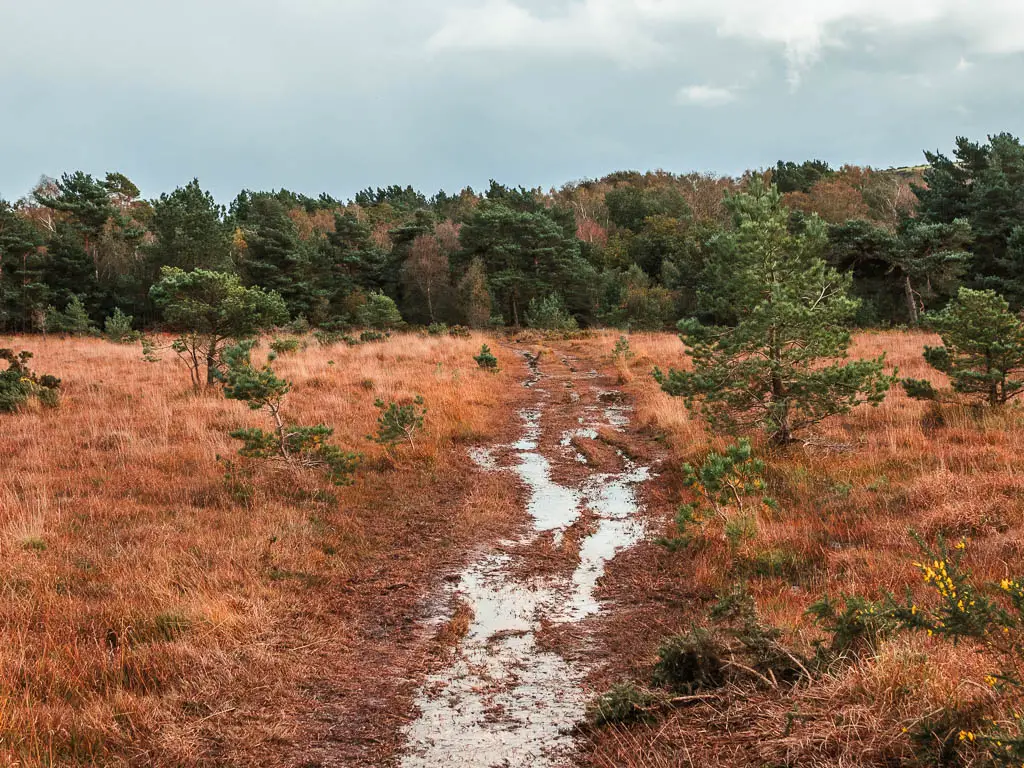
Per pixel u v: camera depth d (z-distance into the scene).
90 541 7.49
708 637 5.02
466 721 4.84
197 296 16.56
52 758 4.06
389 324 41.06
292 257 49.97
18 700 4.59
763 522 8.13
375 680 5.46
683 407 14.66
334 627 6.32
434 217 73.94
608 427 14.87
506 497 10.45
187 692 4.98
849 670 4.30
